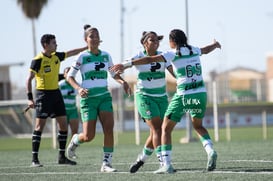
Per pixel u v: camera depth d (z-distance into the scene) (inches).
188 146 1151.6
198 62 595.5
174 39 593.3
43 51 761.0
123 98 2394.2
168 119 600.1
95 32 655.8
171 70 637.3
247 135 1813.5
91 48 658.8
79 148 1203.9
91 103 657.0
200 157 844.0
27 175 633.0
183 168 667.4
